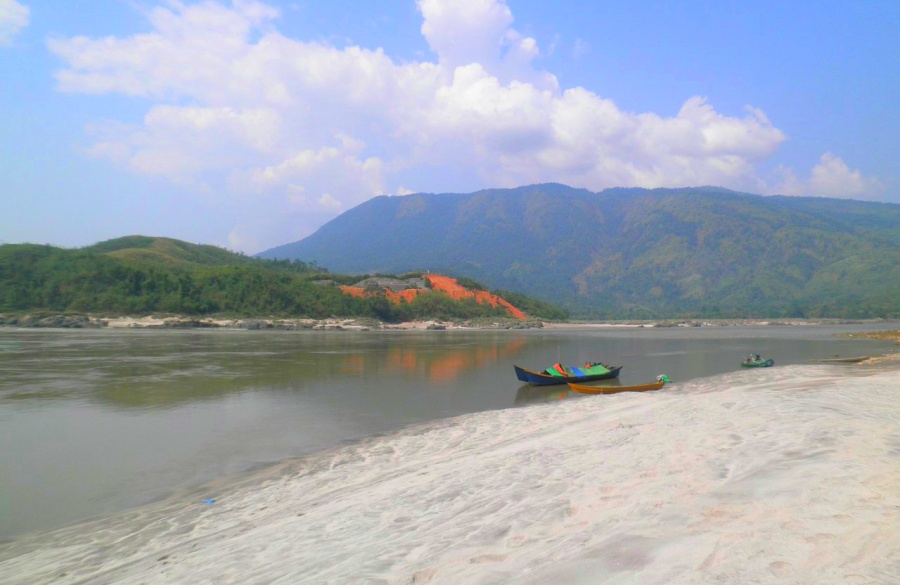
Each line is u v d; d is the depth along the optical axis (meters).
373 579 6.43
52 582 8.85
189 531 10.93
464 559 6.68
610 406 22.47
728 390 24.89
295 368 40.47
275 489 13.70
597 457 11.78
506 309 155.75
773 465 8.80
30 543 11.03
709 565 5.34
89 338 66.12
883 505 6.40
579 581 5.43
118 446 18.72
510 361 48.94
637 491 8.51
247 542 9.24
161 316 101.12
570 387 31.67
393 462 15.43
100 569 9.19
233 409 25.17
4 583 9.04
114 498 13.83
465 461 13.53
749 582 4.89
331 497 11.92
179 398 27.58
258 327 101.50
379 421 22.81
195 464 16.70
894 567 4.89
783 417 13.44
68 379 32.88
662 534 6.41
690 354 55.91
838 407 14.49
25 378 33.12
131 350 50.97
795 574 4.95
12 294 96.75
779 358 48.56
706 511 7.01
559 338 89.81
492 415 22.69
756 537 5.88
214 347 56.44
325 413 24.48
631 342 78.25
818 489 7.23
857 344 69.00
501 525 7.84
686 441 11.91
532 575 5.78
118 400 26.78
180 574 8.15
